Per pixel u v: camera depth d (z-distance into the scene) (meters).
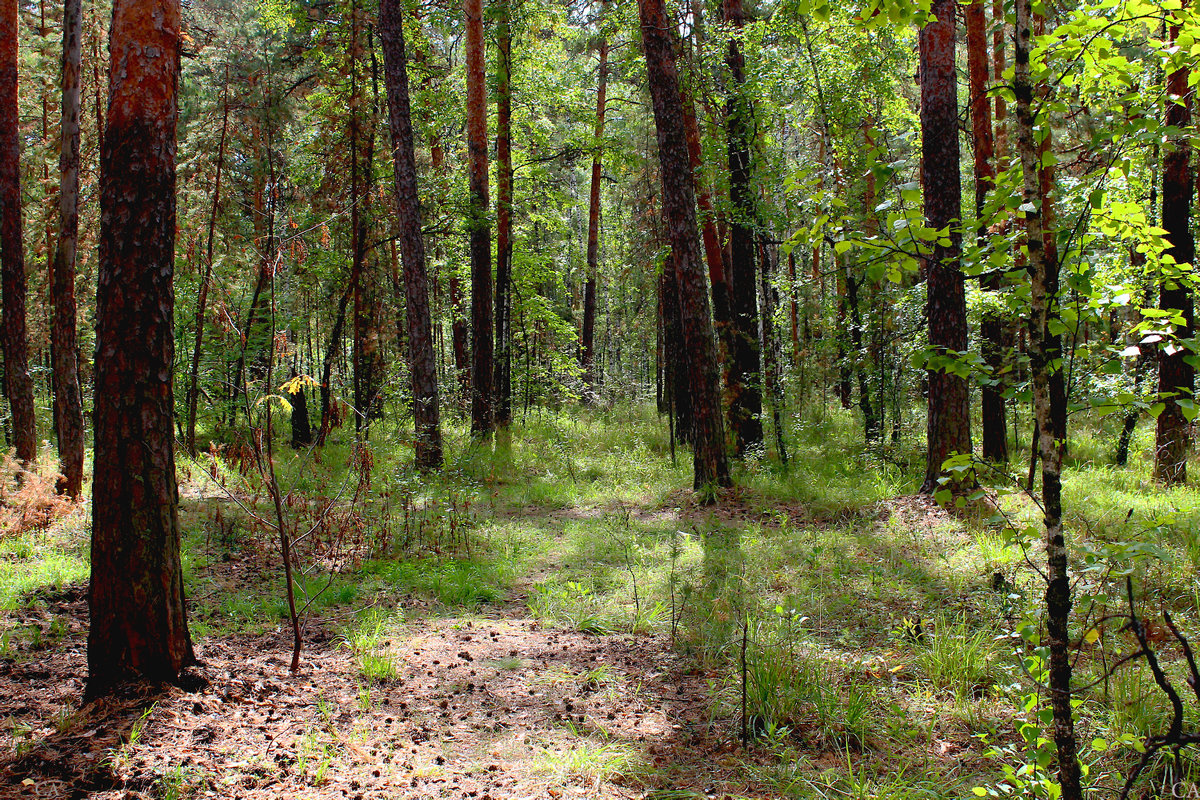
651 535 8.33
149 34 3.78
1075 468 9.80
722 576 6.49
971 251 2.59
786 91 12.64
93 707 3.69
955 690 4.04
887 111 14.23
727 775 3.42
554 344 24.92
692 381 10.50
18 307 9.93
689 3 13.69
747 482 11.05
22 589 5.96
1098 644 4.21
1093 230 2.64
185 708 3.74
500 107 16.47
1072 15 2.51
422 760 3.51
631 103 19.62
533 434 16.47
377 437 15.91
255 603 5.93
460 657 4.95
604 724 3.98
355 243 14.46
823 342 13.66
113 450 3.83
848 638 4.96
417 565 7.25
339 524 8.14
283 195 16.75
